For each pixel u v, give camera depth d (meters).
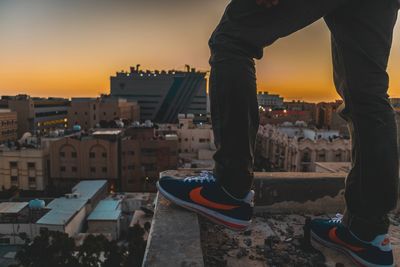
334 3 1.61
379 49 1.78
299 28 1.64
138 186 34.16
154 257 1.56
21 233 18.73
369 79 1.78
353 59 1.80
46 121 72.25
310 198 2.75
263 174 2.84
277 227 2.45
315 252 2.08
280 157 41.22
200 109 98.75
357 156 1.84
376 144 1.75
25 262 14.34
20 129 60.91
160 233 1.80
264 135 48.81
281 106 105.69
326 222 2.06
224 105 1.63
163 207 2.18
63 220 19.27
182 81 97.81
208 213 1.81
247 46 1.62
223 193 1.76
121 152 33.72
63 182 33.12
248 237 2.27
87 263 14.43
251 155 1.71
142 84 98.50
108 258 14.52
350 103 1.84
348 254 1.92
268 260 1.98
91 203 23.20
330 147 35.38
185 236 1.76
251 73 1.64
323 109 76.44
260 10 1.56
